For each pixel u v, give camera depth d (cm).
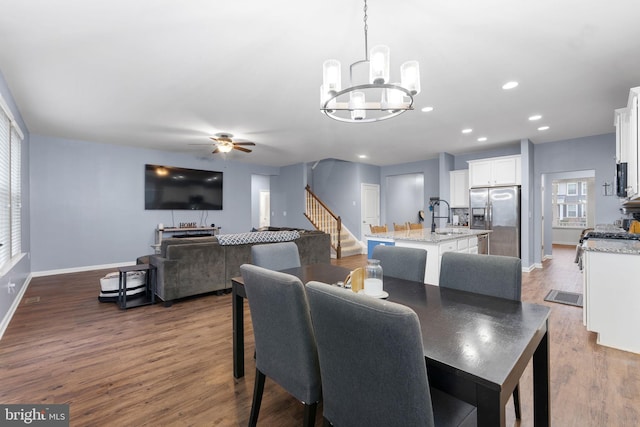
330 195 903
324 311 102
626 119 302
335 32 227
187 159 697
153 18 210
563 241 972
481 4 196
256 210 1097
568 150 566
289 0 192
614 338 251
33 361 228
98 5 195
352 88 170
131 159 617
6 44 239
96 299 385
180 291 365
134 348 250
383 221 888
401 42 240
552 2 194
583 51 254
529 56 262
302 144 596
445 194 689
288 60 269
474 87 325
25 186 455
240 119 433
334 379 107
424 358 88
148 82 312
